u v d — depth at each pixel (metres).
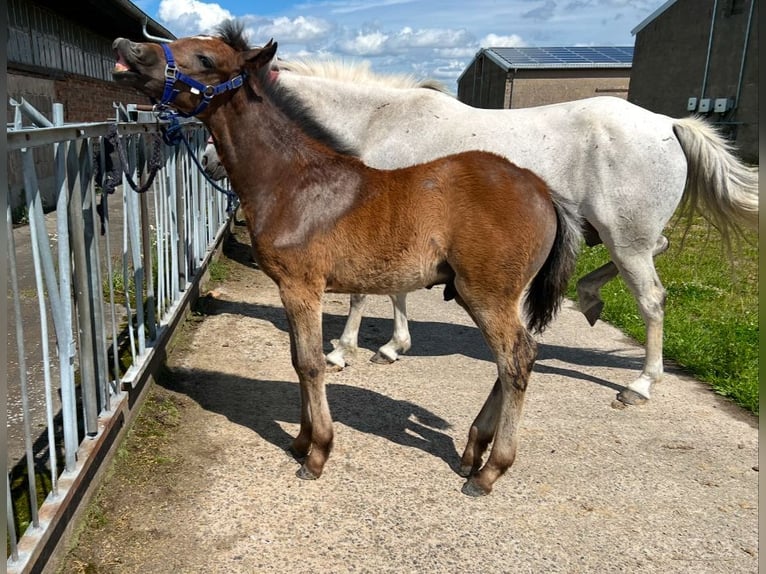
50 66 8.68
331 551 2.41
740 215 3.79
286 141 2.72
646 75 20.67
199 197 5.50
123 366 3.44
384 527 2.57
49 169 7.50
